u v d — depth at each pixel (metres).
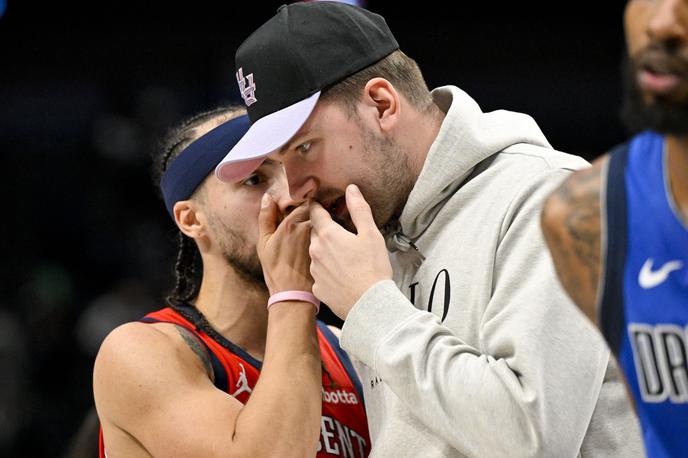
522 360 4.80
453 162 5.47
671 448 3.84
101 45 20.23
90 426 8.83
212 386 6.36
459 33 19.69
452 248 5.47
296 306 6.20
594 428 5.06
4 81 20.30
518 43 19.66
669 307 3.73
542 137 5.83
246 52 5.75
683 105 3.51
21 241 19.89
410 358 4.99
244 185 6.67
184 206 7.00
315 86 5.46
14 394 16.67
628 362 3.94
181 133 7.14
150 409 6.20
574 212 4.10
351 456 6.79
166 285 17.66
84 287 19.45
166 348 6.41
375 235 5.36
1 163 20.25
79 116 20.34
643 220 3.82
